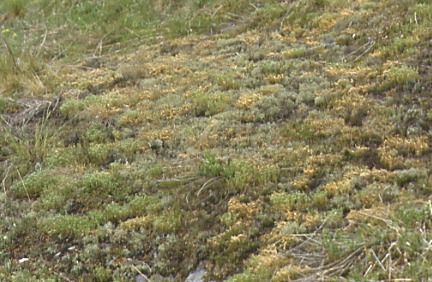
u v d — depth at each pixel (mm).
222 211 7121
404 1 11062
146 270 6562
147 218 7242
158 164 8188
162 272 6539
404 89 8609
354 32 10664
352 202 6594
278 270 5852
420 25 10109
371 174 6961
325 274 5562
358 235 5918
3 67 11766
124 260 6750
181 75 10664
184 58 11375
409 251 5445
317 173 7289
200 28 12875
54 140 9375
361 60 9789
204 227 6961
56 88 11156
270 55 10672
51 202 7863
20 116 10414
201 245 6719
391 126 7785
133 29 13711
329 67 9797
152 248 6871
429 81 8578
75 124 9828
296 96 9125
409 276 5223
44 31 14430
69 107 10172
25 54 12703
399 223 5836
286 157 7688
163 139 8836
